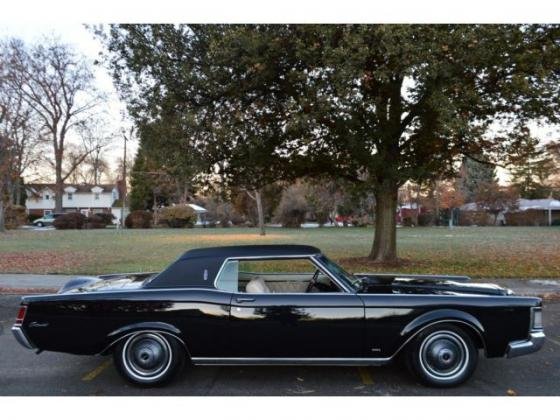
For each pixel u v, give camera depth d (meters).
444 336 4.65
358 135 11.85
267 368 5.24
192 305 4.62
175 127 10.91
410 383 4.76
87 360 5.64
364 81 10.66
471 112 11.81
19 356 5.81
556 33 10.18
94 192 81.75
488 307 4.67
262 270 5.11
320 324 4.60
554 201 65.94
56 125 51.12
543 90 10.36
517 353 4.66
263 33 9.74
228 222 56.81
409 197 61.22
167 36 11.00
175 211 53.09
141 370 4.65
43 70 46.94
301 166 13.95
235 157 12.95
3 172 36.06
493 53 10.02
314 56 9.45
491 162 14.47
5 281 11.16
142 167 64.81
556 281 11.18
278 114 11.87
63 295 4.74
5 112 33.38
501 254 17.42
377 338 4.61
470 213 60.41
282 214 52.03
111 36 11.41
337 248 20.53
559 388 4.64
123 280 5.46
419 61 8.82
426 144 13.12
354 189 14.14
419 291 4.94
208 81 10.43
